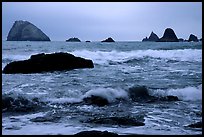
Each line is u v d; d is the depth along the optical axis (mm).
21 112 8195
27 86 11953
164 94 10570
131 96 10062
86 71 18109
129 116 7801
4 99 8891
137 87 10547
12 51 33812
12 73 17406
